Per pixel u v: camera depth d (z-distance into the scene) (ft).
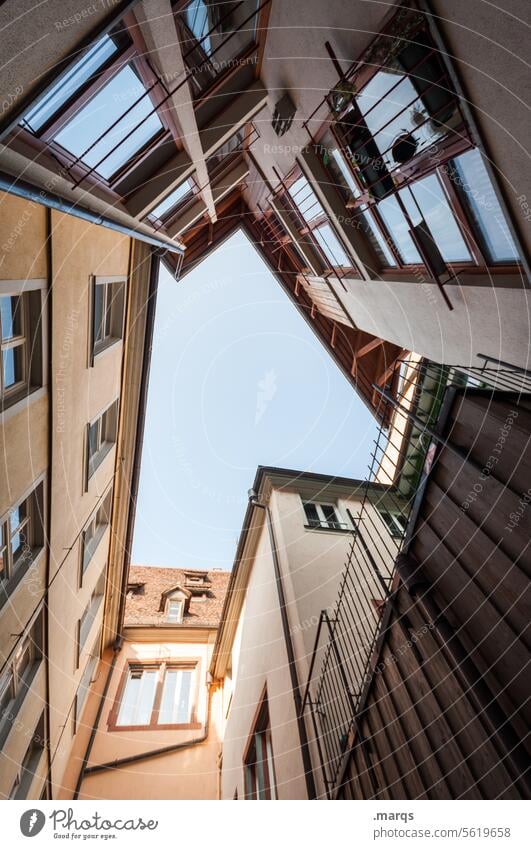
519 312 10.68
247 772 21.08
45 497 15.72
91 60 8.57
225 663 38.04
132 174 15.46
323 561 22.82
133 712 34.45
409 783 8.68
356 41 11.55
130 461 31.30
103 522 29.30
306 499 28.99
